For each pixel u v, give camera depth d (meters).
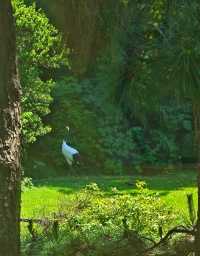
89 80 33.06
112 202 11.95
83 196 12.66
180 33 7.88
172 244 9.75
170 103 8.40
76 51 8.59
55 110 32.47
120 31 8.35
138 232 10.64
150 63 8.13
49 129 24.03
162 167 33.69
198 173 8.88
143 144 33.94
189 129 34.62
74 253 9.88
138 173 32.22
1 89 7.19
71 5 8.44
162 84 7.99
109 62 8.42
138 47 8.26
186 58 7.71
